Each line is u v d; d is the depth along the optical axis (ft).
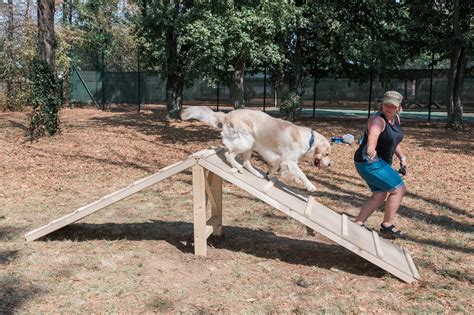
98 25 107.86
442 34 59.88
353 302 13.00
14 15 73.05
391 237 18.35
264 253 16.96
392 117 16.26
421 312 12.42
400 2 61.31
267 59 47.91
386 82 72.90
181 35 53.62
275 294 13.44
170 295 13.26
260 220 20.89
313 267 15.57
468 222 20.90
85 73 91.86
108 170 31.27
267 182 17.31
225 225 20.16
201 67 53.06
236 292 13.53
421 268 15.60
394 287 14.02
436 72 74.02
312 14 57.57
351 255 16.81
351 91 102.63
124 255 16.42
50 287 13.70
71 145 41.06
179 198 24.39
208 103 103.19
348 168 33.06
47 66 45.68
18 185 26.81
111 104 93.71
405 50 63.87
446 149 42.45
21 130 50.98
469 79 94.79
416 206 23.41
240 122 17.17
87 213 17.04
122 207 22.74
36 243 17.57
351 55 58.39
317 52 61.98
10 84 75.00
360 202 24.23
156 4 55.93
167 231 19.26
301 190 26.61
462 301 13.12
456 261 16.22
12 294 13.19
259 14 40.52
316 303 12.91
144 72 95.61
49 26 45.19
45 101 46.01
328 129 57.41
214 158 17.13
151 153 37.96
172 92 64.08
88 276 14.55
